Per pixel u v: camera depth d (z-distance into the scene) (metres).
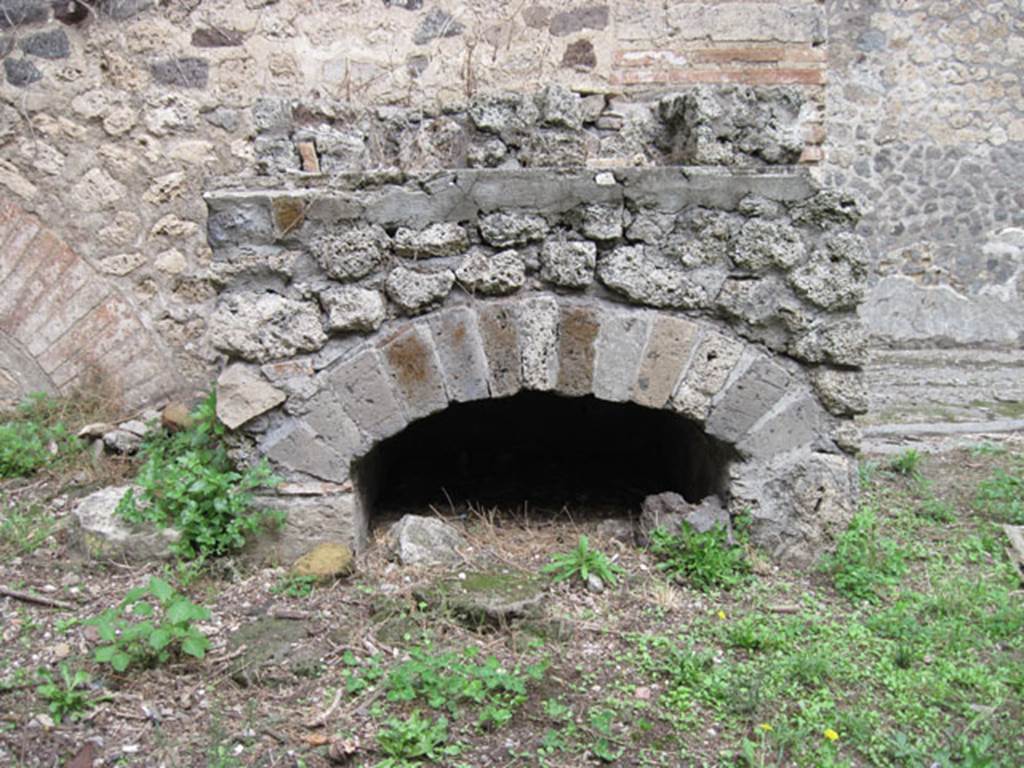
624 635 3.01
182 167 4.64
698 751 2.47
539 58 4.55
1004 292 8.93
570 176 3.37
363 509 3.70
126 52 4.56
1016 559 3.70
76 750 2.39
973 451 5.24
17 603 3.09
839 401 3.52
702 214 3.42
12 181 4.60
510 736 2.50
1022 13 8.62
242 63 4.59
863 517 3.65
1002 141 8.80
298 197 3.29
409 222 3.35
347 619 3.05
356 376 3.41
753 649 2.97
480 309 3.42
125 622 2.96
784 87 3.53
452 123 3.54
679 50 4.55
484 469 4.78
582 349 3.46
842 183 8.91
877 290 8.98
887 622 3.13
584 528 3.87
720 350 3.49
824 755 2.45
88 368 4.71
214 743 2.41
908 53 8.75
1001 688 2.81
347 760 2.39
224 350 3.36
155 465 3.65
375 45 4.57
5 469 4.11
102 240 4.66
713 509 3.60
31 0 4.50
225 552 3.42
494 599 3.06
